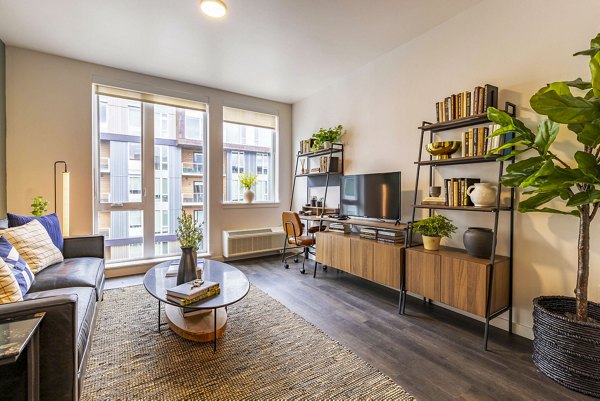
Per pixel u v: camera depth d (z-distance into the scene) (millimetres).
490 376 1785
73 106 3467
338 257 3516
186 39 3029
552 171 1613
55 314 1251
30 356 1159
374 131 3584
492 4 2410
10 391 1141
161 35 2953
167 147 4242
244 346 2107
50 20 2688
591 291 1952
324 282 3609
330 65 3693
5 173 3117
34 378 1173
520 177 1899
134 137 3961
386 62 3395
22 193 3211
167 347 2074
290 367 1863
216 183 4508
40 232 2443
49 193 3346
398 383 1717
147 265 3900
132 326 2385
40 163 3301
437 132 2871
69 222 3414
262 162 5121
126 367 1838
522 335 2268
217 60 3525
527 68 2221
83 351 1523
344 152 4059
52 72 3355
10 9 2514
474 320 2562
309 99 4785
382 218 3279
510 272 2303
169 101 4121
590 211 1926
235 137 4855
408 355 2012
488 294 2115
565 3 2031
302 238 4184
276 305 2865
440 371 1833
